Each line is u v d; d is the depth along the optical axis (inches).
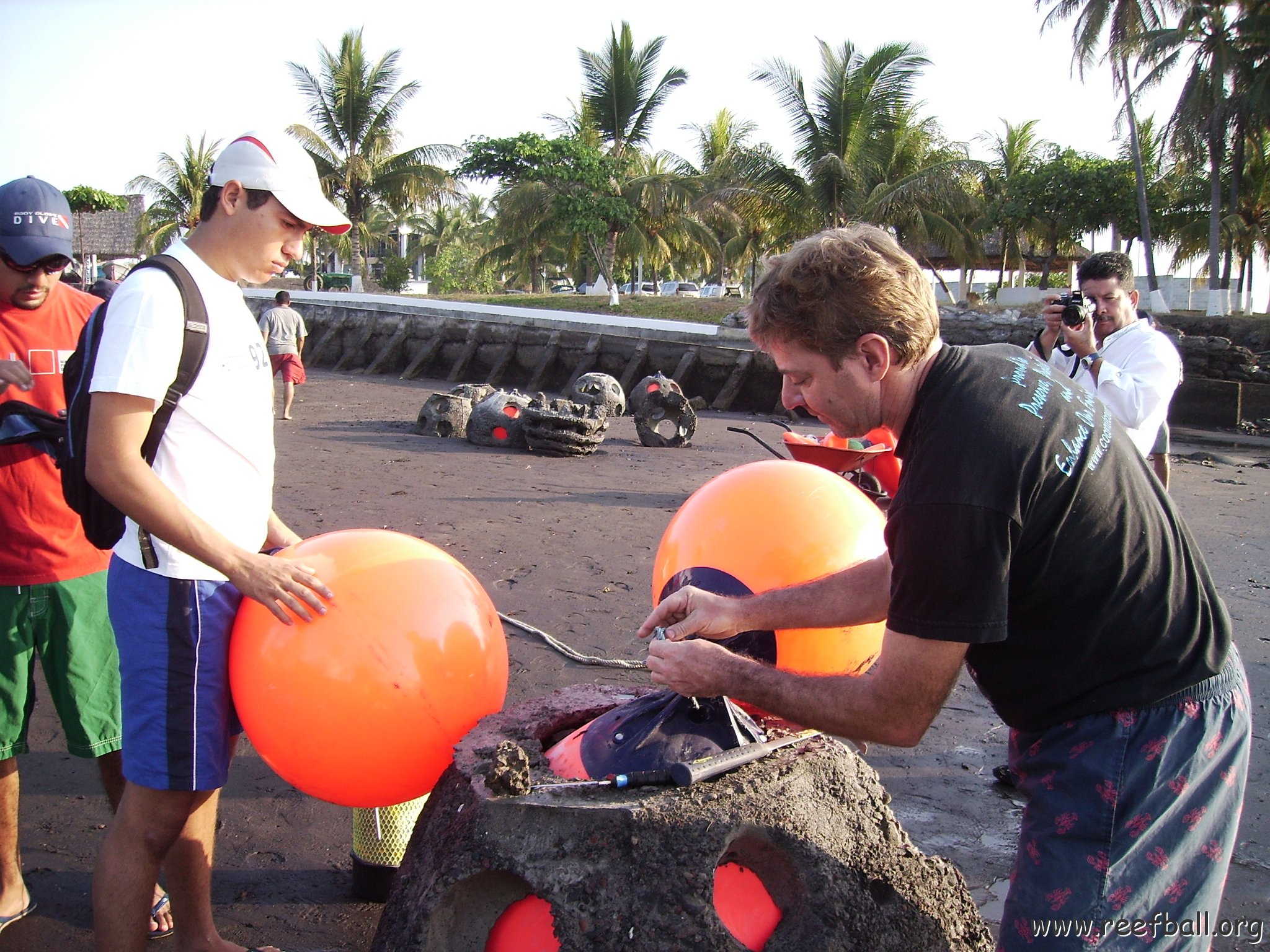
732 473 125.1
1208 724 71.0
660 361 863.1
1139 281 1283.2
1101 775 70.7
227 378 94.3
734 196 1090.7
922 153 1167.6
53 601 115.0
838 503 118.8
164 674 92.6
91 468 87.4
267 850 131.4
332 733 92.0
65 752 161.6
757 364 792.9
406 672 91.9
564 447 490.3
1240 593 270.8
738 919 81.7
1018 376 71.1
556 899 76.9
